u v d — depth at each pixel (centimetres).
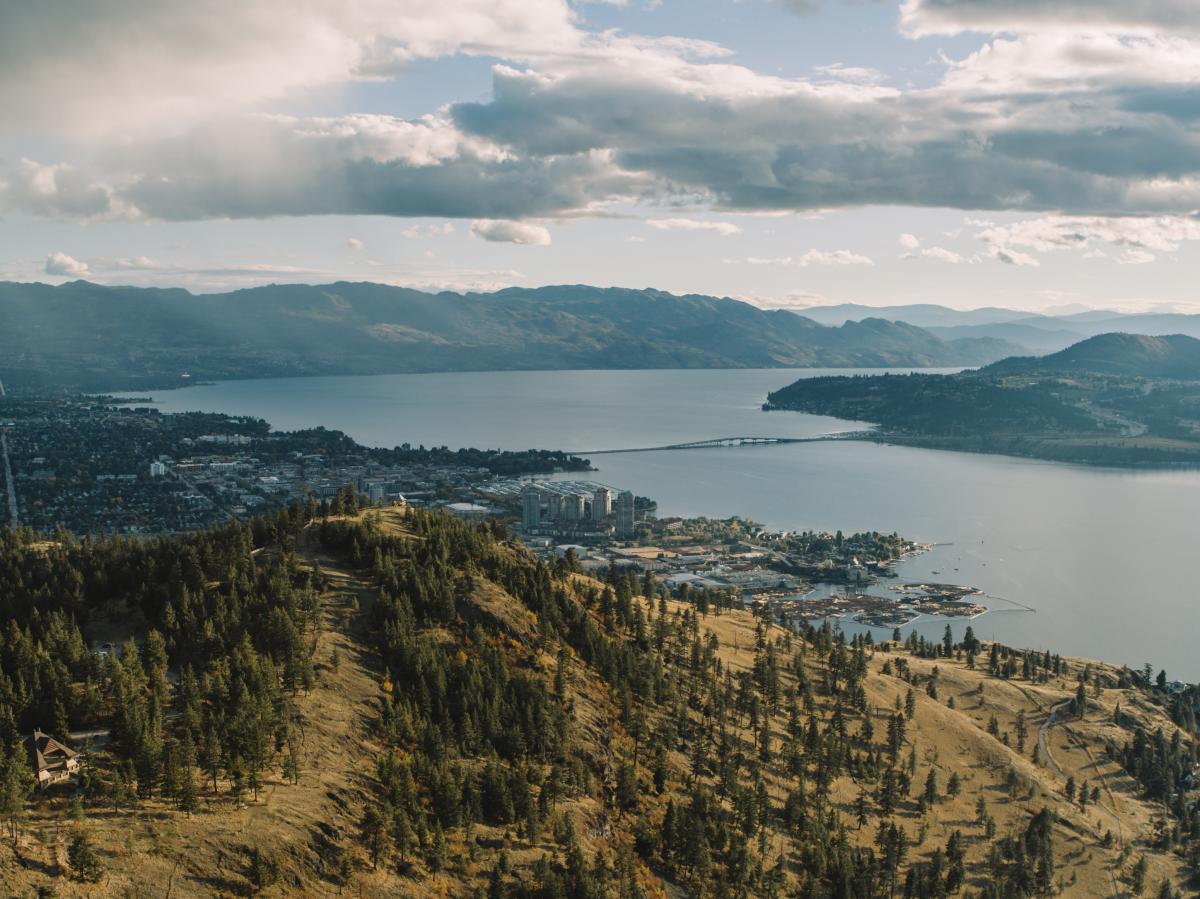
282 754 16675
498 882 15838
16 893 11775
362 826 15625
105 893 12356
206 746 15400
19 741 14875
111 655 17788
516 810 17875
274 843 14350
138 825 13812
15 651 17762
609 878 17388
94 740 15812
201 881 13238
